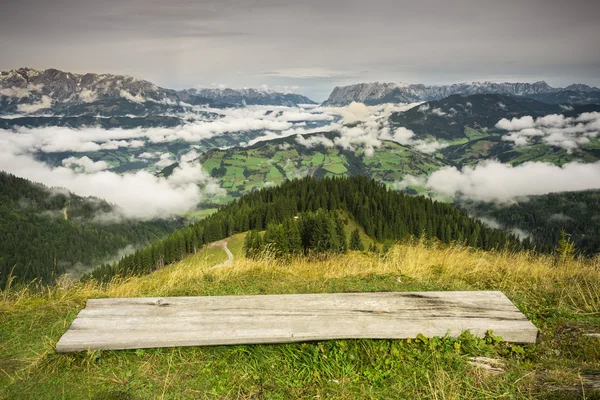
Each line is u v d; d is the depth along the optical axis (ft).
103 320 12.44
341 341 12.15
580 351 11.68
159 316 12.69
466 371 10.95
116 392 10.69
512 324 12.32
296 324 12.31
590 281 18.16
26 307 16.74
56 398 10.54
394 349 11.89
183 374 11.37
